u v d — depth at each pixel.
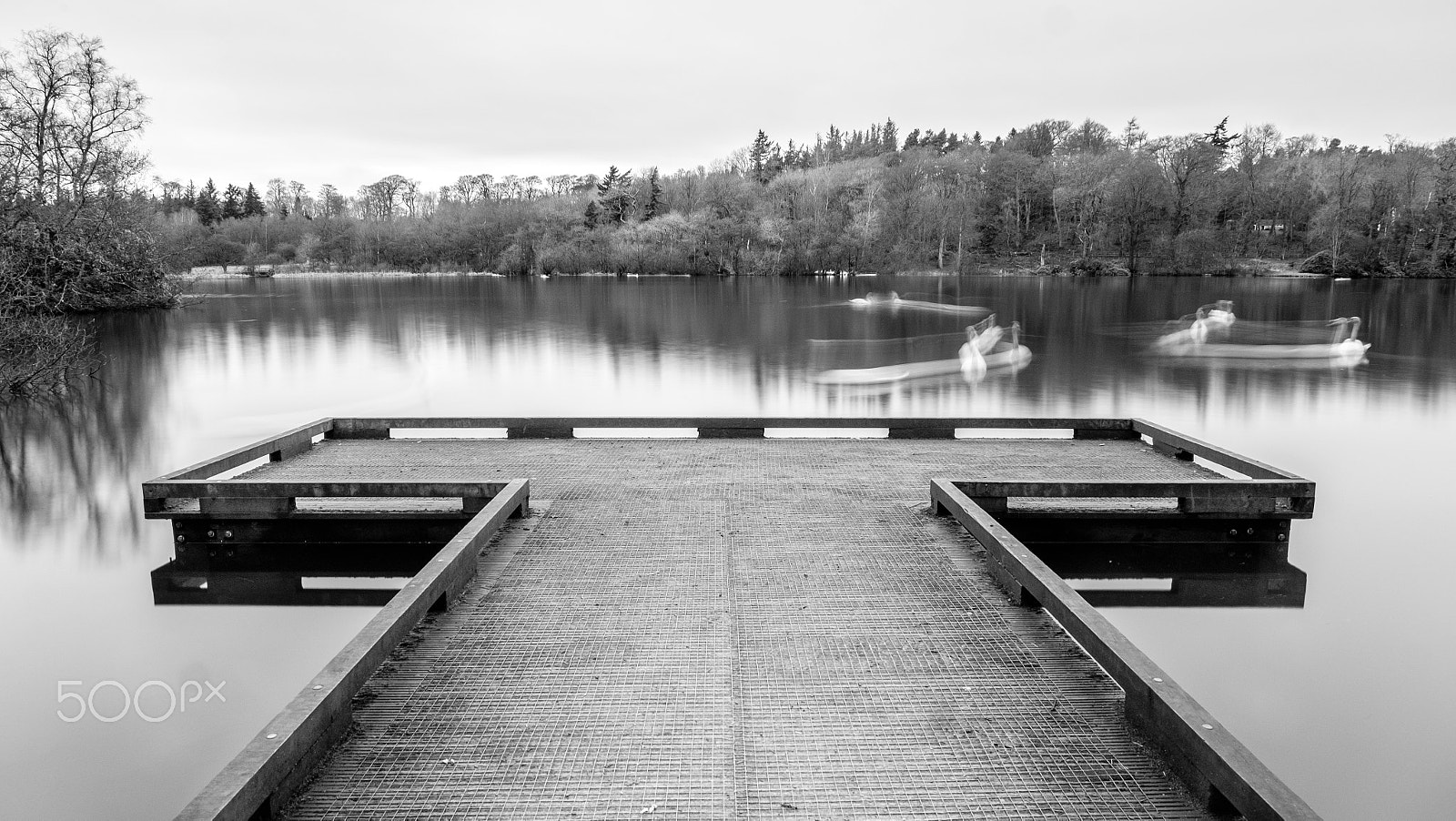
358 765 3.01
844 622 4.25
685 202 78.31
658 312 36.16
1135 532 6.55
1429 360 21.47
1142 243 65.25
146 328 28.08
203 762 4.05
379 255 88.44
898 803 2.82
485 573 4.91
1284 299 40.22
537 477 7.18
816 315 34.94
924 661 3.83
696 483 6.96
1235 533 6.54
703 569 4.99
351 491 6.21
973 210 71.38
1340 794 3.80
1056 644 3.99
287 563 6.57
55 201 27.41
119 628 5.52
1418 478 9.97
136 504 8.79
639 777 2.95
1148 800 2.84
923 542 5.48
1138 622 5.58
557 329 29.56
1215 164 67.38
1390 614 5.70
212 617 5.69
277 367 20.27
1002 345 24.83
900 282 59.09
